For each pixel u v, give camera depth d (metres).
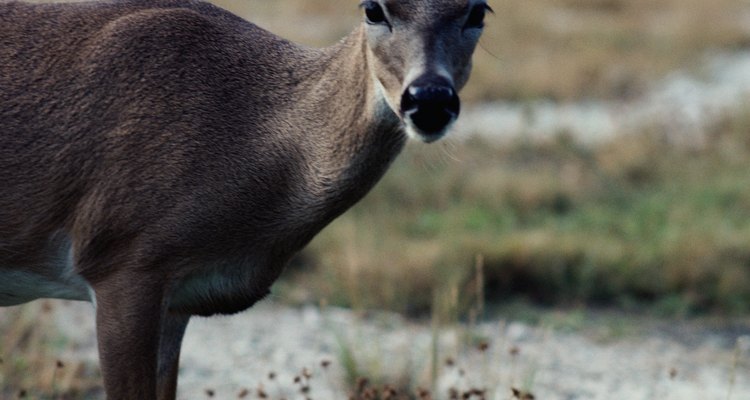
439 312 12.81
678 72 27.45
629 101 24.84
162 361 7.55
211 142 6.97
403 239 15.05
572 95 25.22
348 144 7.02
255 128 7.09
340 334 12.12
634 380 11.35
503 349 11.84
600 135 21.77
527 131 21.48
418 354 11.36
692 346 12.52
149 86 7.00
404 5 6.60
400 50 6.57
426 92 6.25
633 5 37.62
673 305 13.58
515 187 17.45
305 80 7.24
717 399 10.93
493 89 25.05
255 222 7.08
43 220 7.05
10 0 7.27
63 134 6.96
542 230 15.54
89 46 7.08
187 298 7.20
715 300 13.83
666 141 20.75
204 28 7.27
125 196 6.91
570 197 17.44
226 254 7.09
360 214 16.23
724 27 31.95
